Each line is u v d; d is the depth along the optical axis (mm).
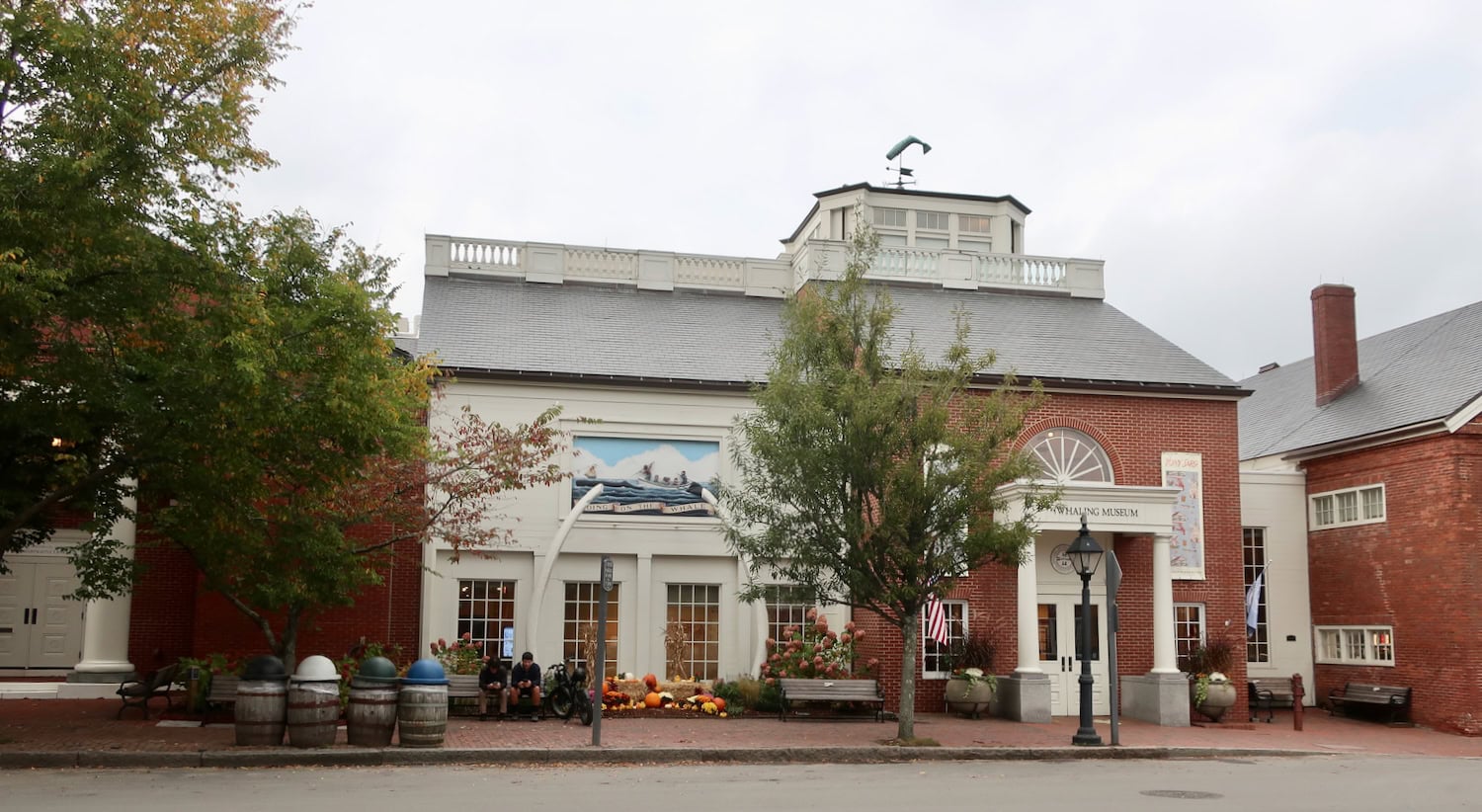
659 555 26016
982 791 14359
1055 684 27141
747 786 14477
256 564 19578
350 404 17141
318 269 17812
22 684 23359
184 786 13398
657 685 24344
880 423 19422
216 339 15852
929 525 19812
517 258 30047
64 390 16562
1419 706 27891
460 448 22484
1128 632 27438
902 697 19922
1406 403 29984
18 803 11773
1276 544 31922
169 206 16297
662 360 27188
